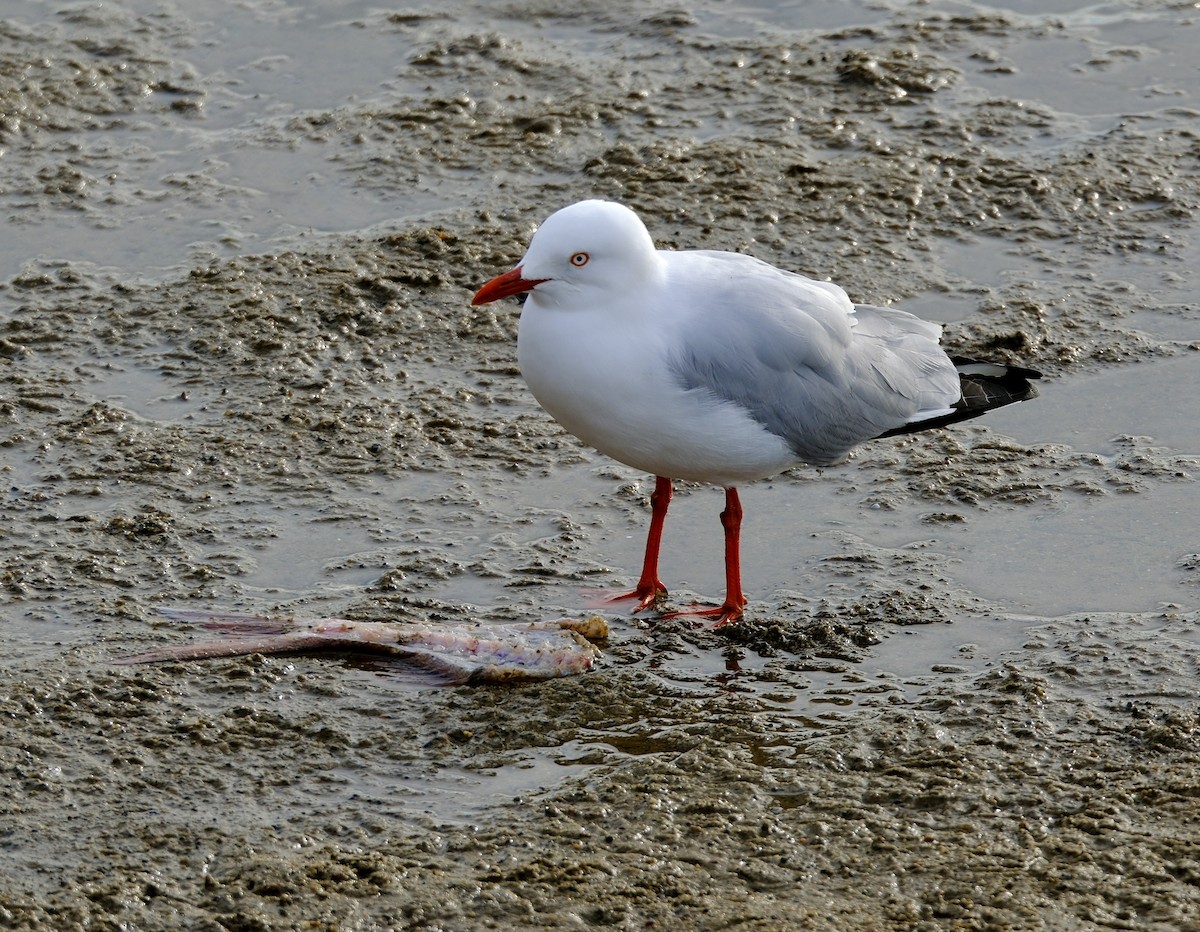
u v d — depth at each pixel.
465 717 11.04
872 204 18.17
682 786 10.27
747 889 9.37
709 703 11.27
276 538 13.11
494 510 13.62
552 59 21.11
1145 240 17.69
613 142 19.33
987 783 10.29
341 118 19.77
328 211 18.03
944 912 9.16
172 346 15.75
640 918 9.10
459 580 12.67
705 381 11.67
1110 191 18.44
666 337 11.59
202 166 18.86
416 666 11.57
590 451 14.51
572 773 10.48
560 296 11.48
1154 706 11.05
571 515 13.62
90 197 18.25
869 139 19.36
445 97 20.22
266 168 18.86
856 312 13.13
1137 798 10.13
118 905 9.12
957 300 16.59
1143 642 11.84
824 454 12.49
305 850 9.65
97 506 13.41
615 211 11.46
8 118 19.52
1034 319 16.27
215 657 11.53
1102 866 9.52
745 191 18.30
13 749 10.41
